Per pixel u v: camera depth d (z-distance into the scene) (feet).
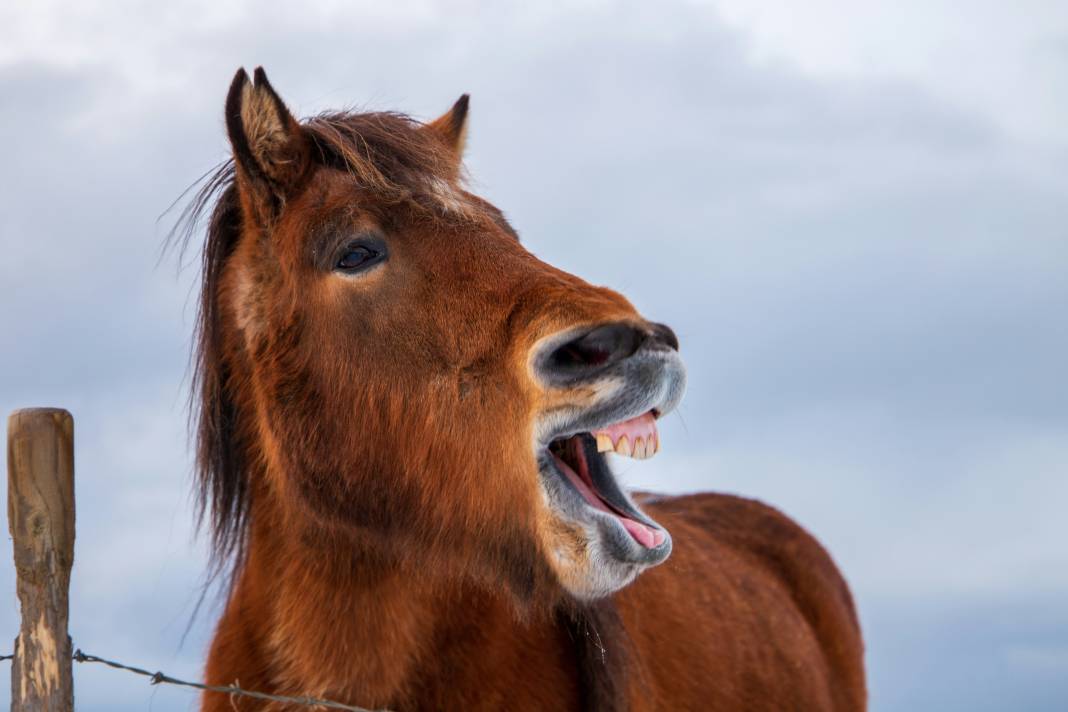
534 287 12.91
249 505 14.65
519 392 12.69
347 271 13.34
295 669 13.98
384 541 13.61
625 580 12.48
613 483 13.30
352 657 13.80
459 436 12.99
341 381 13.44
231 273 14.53
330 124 14.08
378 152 13.82
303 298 13.56
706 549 19.85
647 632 16.05
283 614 14.07
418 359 13.14
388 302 13.25
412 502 13.37
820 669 21.02
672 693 15.93
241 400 14.56
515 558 13.12
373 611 13.82
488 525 13.06
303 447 13.65
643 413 12.32
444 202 13.58
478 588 13.97
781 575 22.30
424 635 13.88
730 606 18.65
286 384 13.71
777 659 19.11
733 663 17.67
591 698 14.14
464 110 16.25
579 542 12.41
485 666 14.01
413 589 13.79
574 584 12.46
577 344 12.23
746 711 17.60
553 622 14.56
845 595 23.93
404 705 13.93
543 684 14.19
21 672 12.49
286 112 13.69
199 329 14.93
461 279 13.15
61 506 12.53
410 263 13.29
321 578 13.84
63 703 12.51
